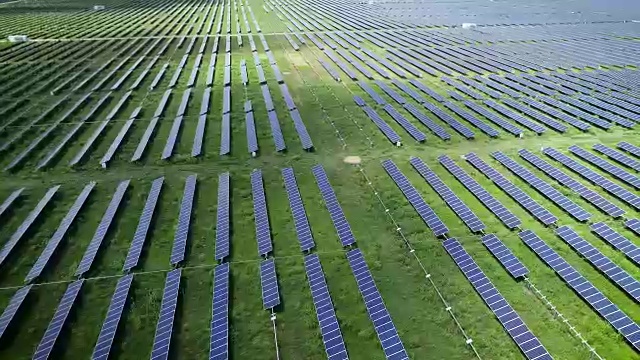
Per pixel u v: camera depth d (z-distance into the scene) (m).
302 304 33.59
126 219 43.03
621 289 33.16
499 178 46.84
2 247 39.31
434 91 73.06
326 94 73.06
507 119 61.97
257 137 58.34
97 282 35.91
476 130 58.75
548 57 91.50
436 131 58.00
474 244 38.44
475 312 32.22
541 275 34.84
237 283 35.50
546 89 72.19
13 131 60.88
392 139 56.22
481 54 95.56
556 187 45.41
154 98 72.12
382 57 95.62
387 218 42.12
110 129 61.22
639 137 55.69
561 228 38.84
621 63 85.88
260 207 43.88
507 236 39.12
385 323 31.20
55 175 50.41
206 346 30.70
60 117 64.94
